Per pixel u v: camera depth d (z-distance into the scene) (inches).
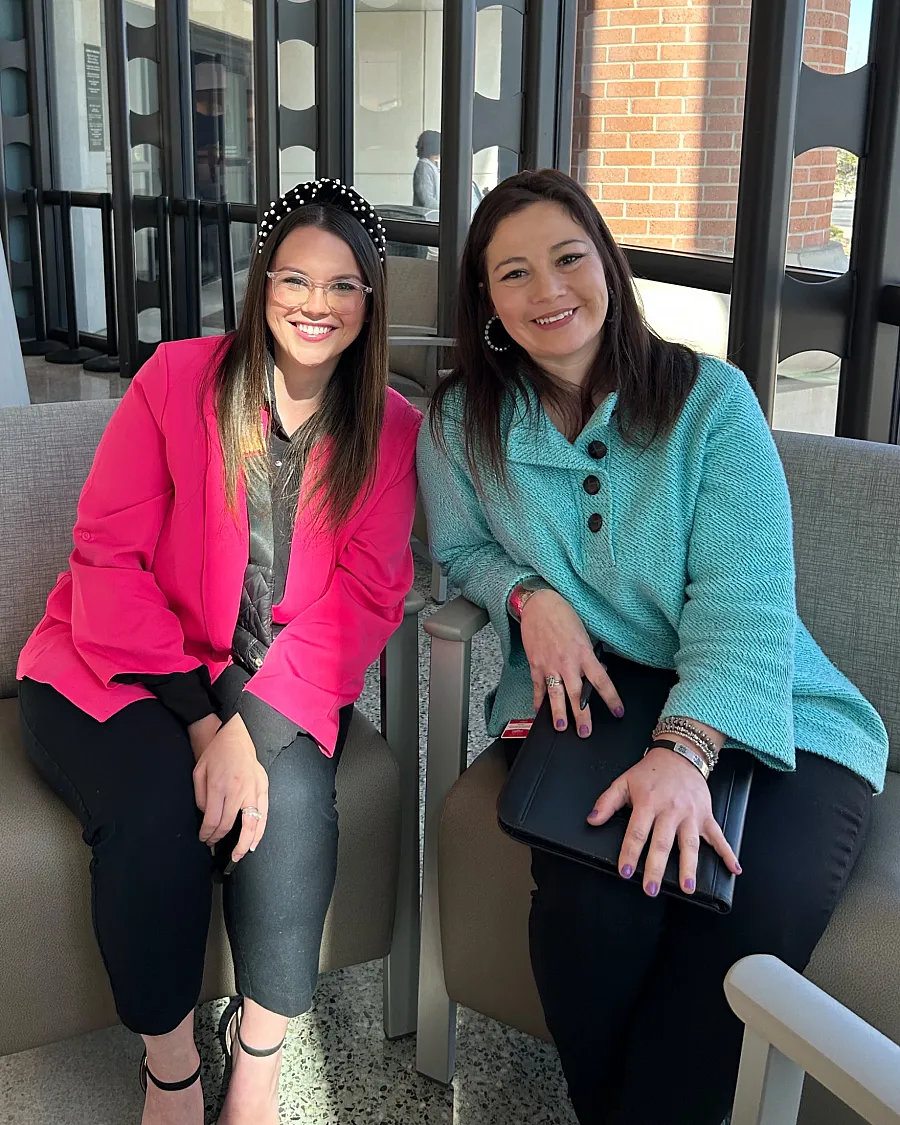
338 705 54.2
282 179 215.2
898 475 58.2
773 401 99.4
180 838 48.4
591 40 138.2
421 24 180.2
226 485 53.9
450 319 152.0
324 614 55.0
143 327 263.6
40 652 55.4
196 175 249.9
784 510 52.2
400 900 60.4
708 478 52.9
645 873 43.8
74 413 65.1
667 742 47.7
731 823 45.8
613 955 45.8
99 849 48.1
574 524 55.6
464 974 54.9
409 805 60.0
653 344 55.9
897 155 94.1
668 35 125.9
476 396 57.7
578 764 49.0
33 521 62.9
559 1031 47.4
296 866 50.0
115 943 47.6
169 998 48.2
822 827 47.4
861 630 58.5
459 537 60.3
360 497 57.0
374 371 55.7
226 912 51.6
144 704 52.8
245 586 56.8
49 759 51.9
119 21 237.0
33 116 281.0
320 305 52.9
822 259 102.5
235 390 53.7
